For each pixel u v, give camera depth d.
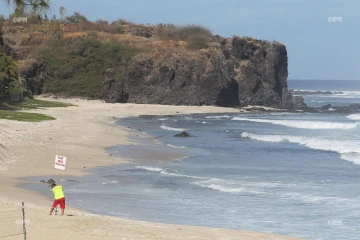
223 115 102.56
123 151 45.59
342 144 52.84
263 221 23.20
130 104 116.25
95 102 119.75
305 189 29.98
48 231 18.58
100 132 59.31
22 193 26.80
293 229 21.98
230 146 52.22
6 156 38.25
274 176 34.34
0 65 89.62
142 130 68.38
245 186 30.73
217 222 22.95
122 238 18.16
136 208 25.14
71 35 140.00
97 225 19.92
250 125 79.75
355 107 126.69
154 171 35.78
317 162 41.16
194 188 30.11
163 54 126.38
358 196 28.09
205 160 41.81
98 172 34.88
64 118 74.31
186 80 121.06
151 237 18.62
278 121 85.75
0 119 63.91
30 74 126.88
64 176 32.75
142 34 152.38
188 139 58.56
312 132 68.56
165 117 94.19
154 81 121.44
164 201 26.69
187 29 150.00
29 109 86.94
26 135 49.91
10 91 92.00
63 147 44.81
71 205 25.11
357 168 37.94
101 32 147.75
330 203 26.50
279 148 50.53
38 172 33.28
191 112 106.25
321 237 20.94
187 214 24.25
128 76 122.56
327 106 127.25
